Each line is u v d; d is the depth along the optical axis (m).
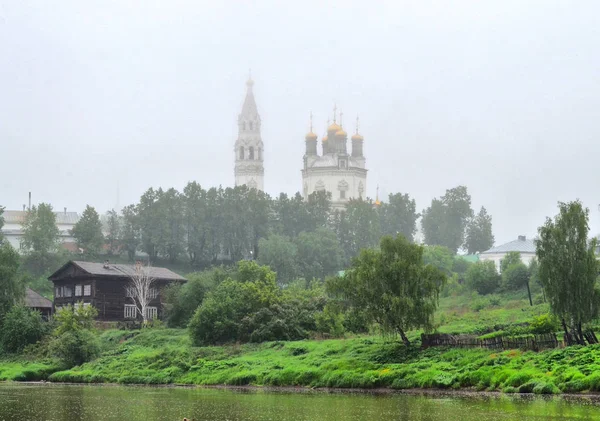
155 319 139.25
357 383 84.69
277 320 114.81
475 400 69.25
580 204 85.56
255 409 69.06
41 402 77.31
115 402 76.75
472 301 156.25
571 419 56.19
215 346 115.38
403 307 91.69
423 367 84.75
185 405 73.38
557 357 77.06
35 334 126.00
